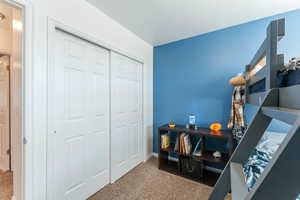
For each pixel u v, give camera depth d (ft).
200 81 8.25
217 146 7.63
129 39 7.76
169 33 8.08
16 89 4.14
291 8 5.84
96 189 6.14
